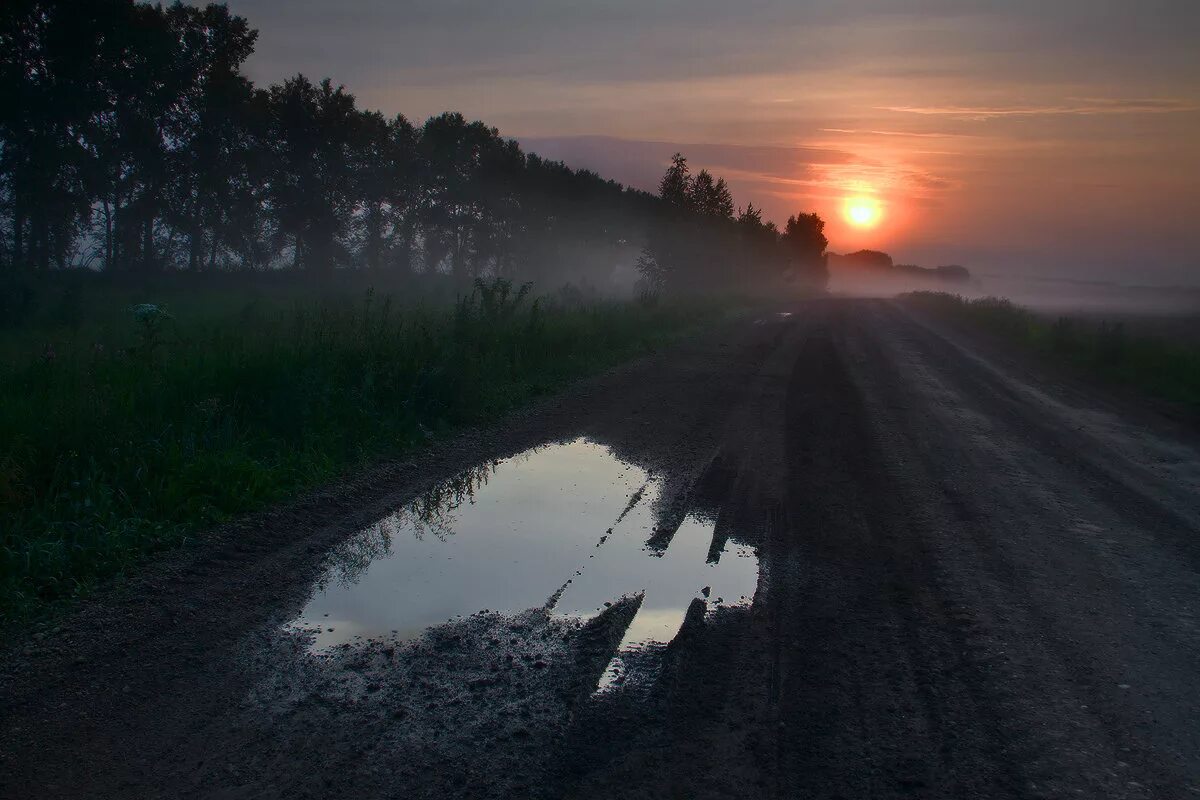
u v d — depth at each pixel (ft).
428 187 161.38
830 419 34.32
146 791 9.61
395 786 9.66
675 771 10.03
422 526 19.52
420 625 14.17
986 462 27.71
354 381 31.65
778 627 14.32
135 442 22.29
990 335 86.99
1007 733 11.03
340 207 146.41
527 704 11.55
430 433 28.86
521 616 14.58
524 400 35.99
